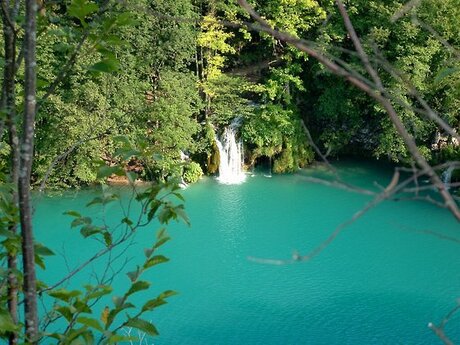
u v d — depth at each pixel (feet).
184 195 112.47
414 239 93.25
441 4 90.84
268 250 92.12
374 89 6.41
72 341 10.64
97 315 72.13
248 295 79.97
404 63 102.32
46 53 82.53
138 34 103.35
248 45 130.72
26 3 10.00
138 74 108.27
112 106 101.04
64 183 100.94
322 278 83.87
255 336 71.77
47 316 12.71
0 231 11.50
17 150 12.51
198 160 123.13
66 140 97.81
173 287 81.30
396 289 81.00
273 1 116.98
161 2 106.01
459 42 100.01
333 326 73.56
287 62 122.93
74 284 79.97
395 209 101.50
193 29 116.06
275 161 124.16
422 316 75.05
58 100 95.20
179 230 96.99
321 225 99.96
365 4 112.68
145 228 94.89
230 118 125.18
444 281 82.64
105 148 99.55
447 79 70.64
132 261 86.63
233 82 120.67
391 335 71.72
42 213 98.99
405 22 103.45
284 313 76.02
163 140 108.27
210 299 78.95
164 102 107.34
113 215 98.12
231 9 117.70
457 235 93.40
